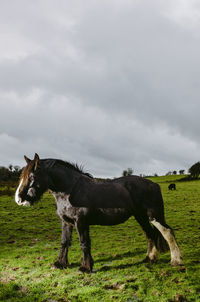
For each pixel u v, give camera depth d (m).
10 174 32.88
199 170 52.22
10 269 5.70
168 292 4.28
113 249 7.43
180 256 5.48
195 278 4.82
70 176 5.44
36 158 5.20
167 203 19.36
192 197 22.72
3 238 9.19
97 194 5.34
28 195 5.12
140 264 5.75
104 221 5.41
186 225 11.39
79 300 4.09
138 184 5.71
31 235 9.76
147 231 5.89
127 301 4.05
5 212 14.92
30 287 4.64
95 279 4.96
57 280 4.88
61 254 5.71
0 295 4.30
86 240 5.28
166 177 69.88
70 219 5.40
